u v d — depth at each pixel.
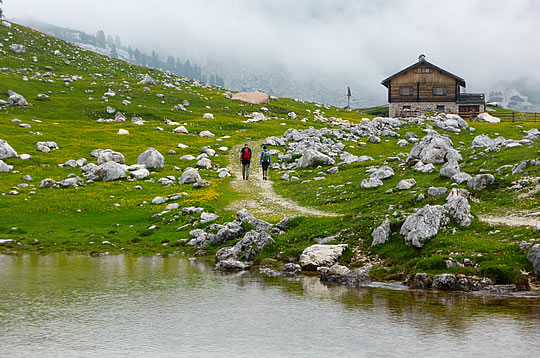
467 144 73.31
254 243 32.53
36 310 18.55
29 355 13.59
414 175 47.38
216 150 79.75
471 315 17.41
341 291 22.33
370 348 14.20
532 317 16.98
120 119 103.38
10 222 43.19
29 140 77.00
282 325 16.66
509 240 25.41
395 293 21.78
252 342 14.88
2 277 25.28
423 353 13.66
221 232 35.34
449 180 41.12
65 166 65.69
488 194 35.91
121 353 13.88
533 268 22.27
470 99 117.88
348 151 73.81
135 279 25.30
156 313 18.28
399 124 92.25
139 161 67.75
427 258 24.67
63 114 103.25
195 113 118.81
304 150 68.50
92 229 41.84
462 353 13.56
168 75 175.88
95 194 52.91
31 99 109.19
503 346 14.05
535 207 31.22
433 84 117.06
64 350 14.07
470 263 23.66
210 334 15.68
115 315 17.95
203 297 20.98
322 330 16.02
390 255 27.73
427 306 18.98
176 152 77.00
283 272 27.78
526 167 38.81
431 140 53.00
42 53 159.00
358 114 151.38
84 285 23.50
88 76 144.75
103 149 76.25
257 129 100.94
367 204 39.50
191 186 57.41
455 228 27.97
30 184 56.94
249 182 60.97
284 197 51.50
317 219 35.53
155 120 108.06
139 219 44.47
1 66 134.88
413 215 28.50
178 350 14.18
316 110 147.88
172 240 37.94
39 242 37.75
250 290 22.56
